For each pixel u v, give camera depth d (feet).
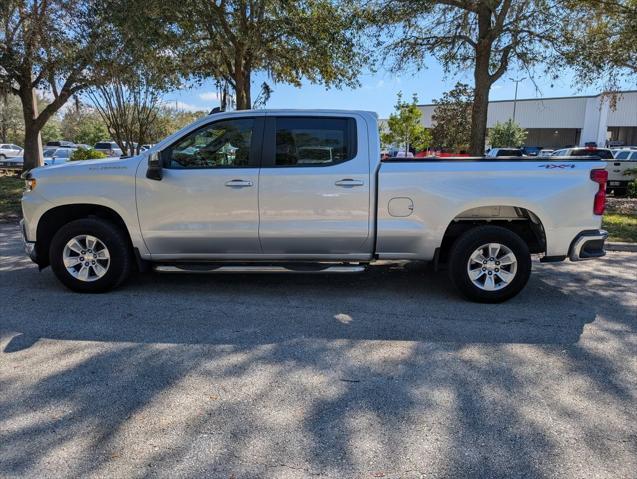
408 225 17.21
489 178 16.92
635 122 185.26
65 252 17.89
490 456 8.89
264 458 8.79
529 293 19.17
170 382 11.55
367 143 17.21
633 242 29.19
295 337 14.43
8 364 12.41
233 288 19.31
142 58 40.50
